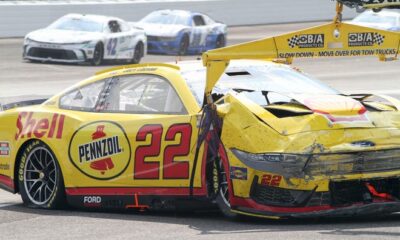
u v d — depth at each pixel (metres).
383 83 47.50
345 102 15.01
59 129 17.31
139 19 81.81
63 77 48.28
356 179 14.15
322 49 15.34
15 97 38.41
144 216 16.22
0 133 18.31
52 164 17.52
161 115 16.05
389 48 15.72
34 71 50.84
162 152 15.77
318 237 13.10
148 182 15.99
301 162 13.92
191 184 15.38
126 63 58.94
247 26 94.69
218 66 15.03
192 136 15.37
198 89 15.97
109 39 56.41
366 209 14.16
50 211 17.30
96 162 16.72
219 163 14.92
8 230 15.12
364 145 14.16
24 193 17.86
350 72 55.06
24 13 72.12
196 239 13.34
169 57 65.12
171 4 85.06
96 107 17.22
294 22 99.06
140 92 16.69
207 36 68.50
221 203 14.99
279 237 13.20
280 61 17.72
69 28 56.22
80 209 17.45
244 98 14.98
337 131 14.23
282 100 15.63
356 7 14.98
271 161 14.02
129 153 16.22
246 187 14.30
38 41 54.41
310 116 14.42
